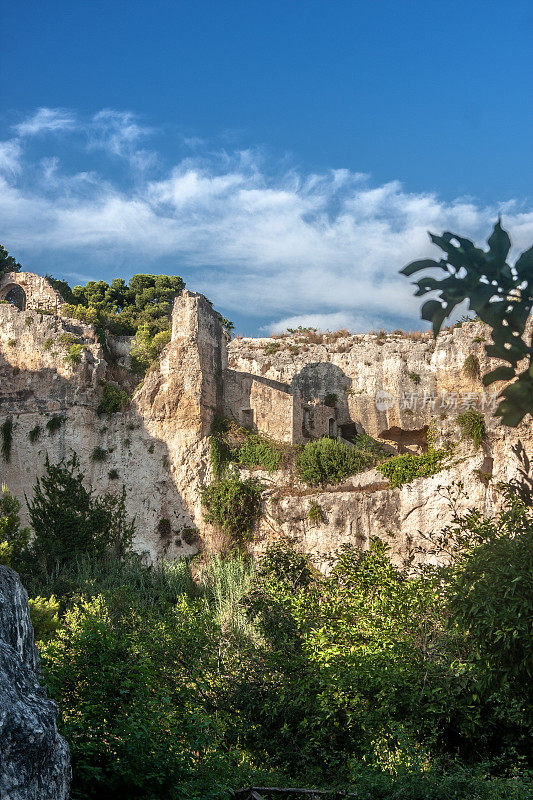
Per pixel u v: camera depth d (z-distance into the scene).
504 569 16.98
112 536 48.59
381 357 59.72
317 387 60.50
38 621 30.45
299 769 19.92
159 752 12.33
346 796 15.73
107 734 12.35
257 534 45.84
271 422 50.84
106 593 36.03
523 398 3.82
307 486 46.34
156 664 20.59
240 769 17.38
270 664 22.33
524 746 18.58
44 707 8.99
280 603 24.34
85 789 11.46
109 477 49.81
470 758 19.05
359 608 22.19
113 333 69.56
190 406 49.44
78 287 84.69
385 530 43.72
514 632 16.25
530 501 18.97
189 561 46.22
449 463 43.97
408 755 16.62
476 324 53.50
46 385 51.66
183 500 48.06
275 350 64.06
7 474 51.22
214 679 22.30
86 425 50.59
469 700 18.44
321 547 44.28
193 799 11.87
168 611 25.02
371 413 58.44
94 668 13.22
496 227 3.65
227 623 33.75
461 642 19.55
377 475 45.28
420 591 21.70
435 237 3.71
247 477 47.47
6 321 53.50
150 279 85.81
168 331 63.03
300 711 20.89
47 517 49.00
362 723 19.08
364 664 19.39
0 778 8.02
